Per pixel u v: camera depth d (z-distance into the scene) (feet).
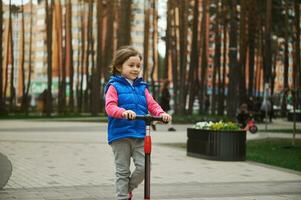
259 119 117.19
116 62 18.21
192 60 131.13
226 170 35.24
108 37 150.20
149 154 16.19
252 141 60.34
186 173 33.32
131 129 17.76
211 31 175.11
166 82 75.66
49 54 127.03
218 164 38.73
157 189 26.66
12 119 111.45
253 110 121.39
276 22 156.66
